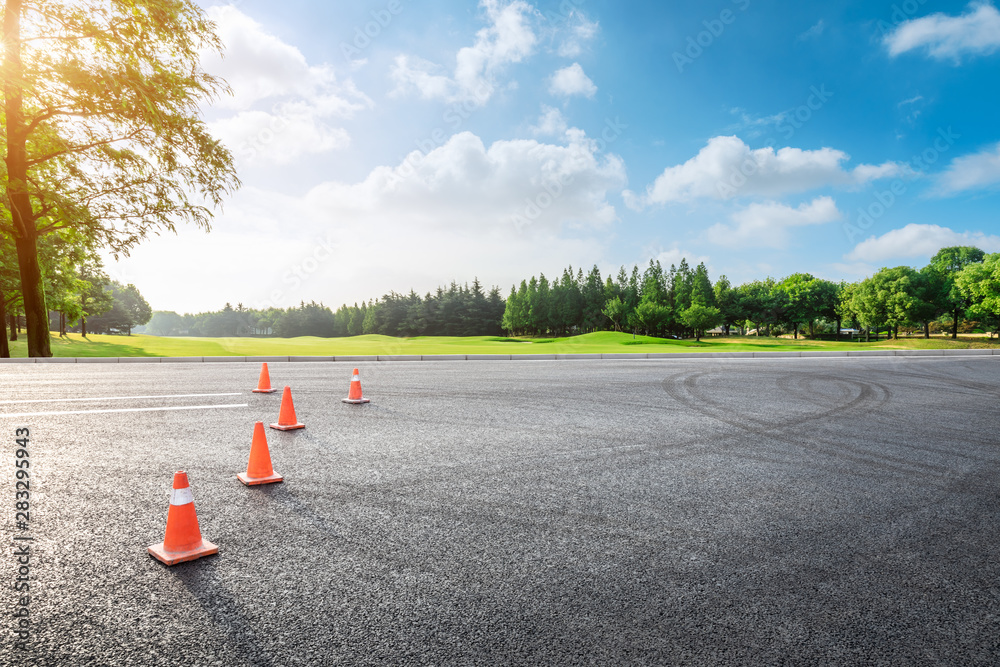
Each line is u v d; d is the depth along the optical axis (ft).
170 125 55.16
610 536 10.02
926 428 20.88
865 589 8.17
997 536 10.34
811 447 17.54
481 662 6.26
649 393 29.43
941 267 249.34
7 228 54.08
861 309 227.20
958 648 6.71
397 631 6.86
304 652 6.40
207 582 8.03
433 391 29.48
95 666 6.07
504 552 9.25
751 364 49.90
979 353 72.33
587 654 6.44
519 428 19.75
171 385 30.27
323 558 8.90
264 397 26.45
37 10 48.52
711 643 6.70
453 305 306.76
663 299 265.54
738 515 11.24
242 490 12.30
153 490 12.17
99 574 8.20
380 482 13.05
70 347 101.24
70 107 52.75
